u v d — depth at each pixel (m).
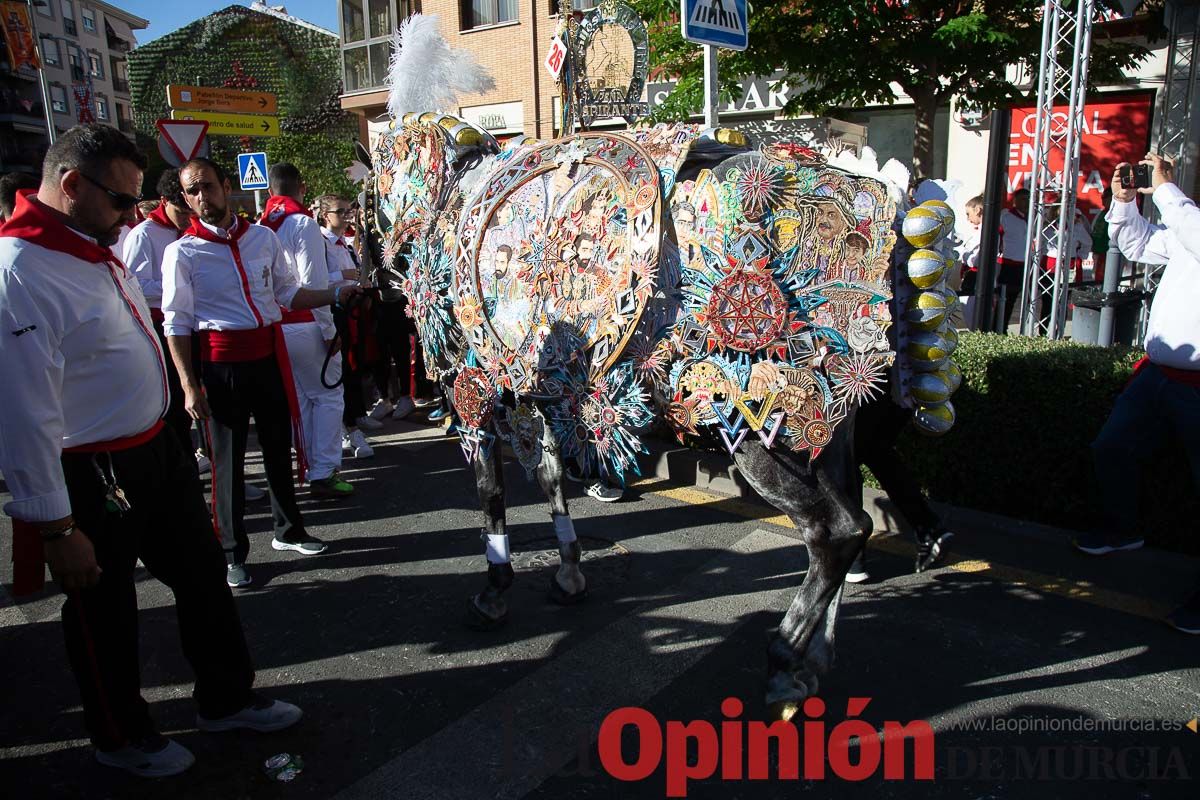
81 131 2.29
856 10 7.23
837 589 2.64
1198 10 8.77
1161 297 3.35
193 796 2.54
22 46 17.50
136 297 2.57
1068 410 3.88
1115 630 3.26
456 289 3.08
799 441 2.35
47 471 2.17
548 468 3.59
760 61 8.16
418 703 2.98
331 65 22.69
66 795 2.55
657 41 8.55
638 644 3.32
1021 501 4.11
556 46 3.74
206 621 2.73
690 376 2.42
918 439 4.36
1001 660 3.08
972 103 9.06
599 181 2.63
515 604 3.71
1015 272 8.41
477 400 3.16
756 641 3.29
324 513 5.00
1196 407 3.23
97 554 2.45
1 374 2.10
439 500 5.15
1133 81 10.23
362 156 4.09
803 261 2.30
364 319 4.71
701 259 2.36
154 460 2.56
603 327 2.54
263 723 2.82
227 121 13.65
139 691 2.65
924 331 2.47
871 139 12.67
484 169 3.21
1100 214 9.12
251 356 3.94
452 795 2.49
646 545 4.29
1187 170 9.34
